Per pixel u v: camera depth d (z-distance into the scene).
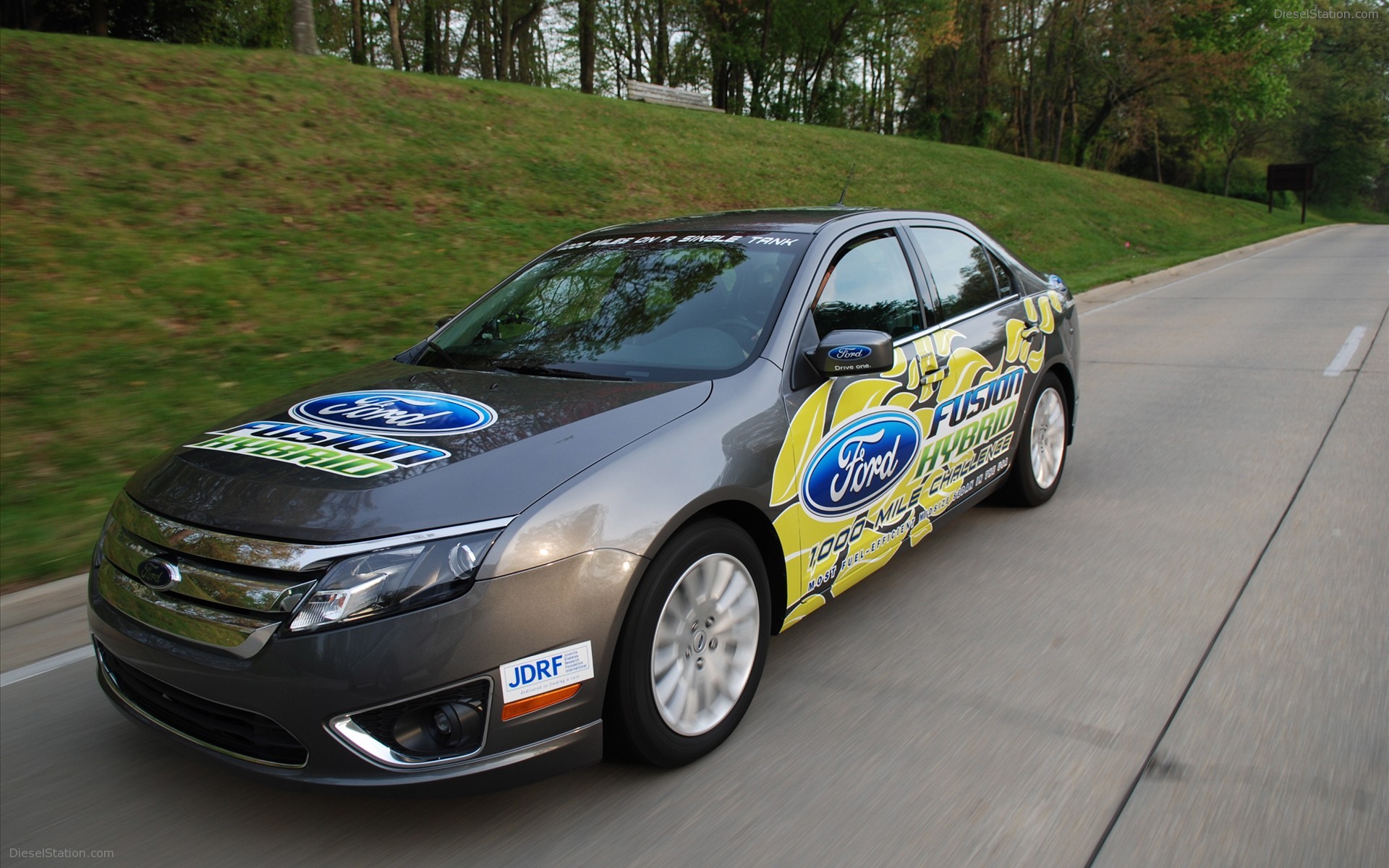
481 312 3.97
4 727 3.18
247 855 2.49
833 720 3.06
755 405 3.07
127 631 2.56
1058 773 2.73
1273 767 2.72
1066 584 4.12
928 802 2.62
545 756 2.46
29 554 4.51
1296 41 44.44
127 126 11.88
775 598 3.20
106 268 8.55
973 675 3.34
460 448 2.65
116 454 5.79
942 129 48.69
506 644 2.35
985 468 4.50
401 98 16.78
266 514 2.44
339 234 10.91
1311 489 5.33
